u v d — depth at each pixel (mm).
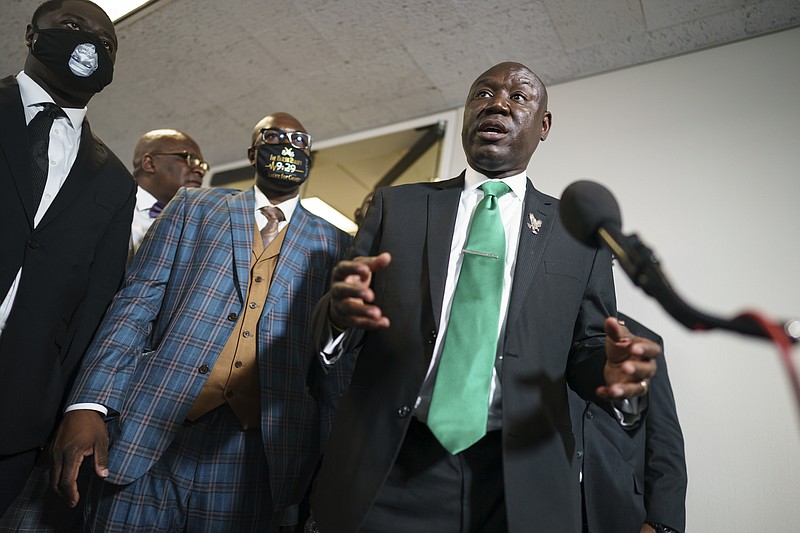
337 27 3086
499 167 1390
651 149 2818
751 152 2598
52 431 1699
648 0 2695
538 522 1014
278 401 1667
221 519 1587
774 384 2203
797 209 2420
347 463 1109
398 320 1190
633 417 1071
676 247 2584
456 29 3000
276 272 1814
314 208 3756
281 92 3578
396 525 1085
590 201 934
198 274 1763
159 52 3354
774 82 2664
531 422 1089
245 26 3146
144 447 1565
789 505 2039
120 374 1610
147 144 3039
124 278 1905
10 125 1741
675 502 1764
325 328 1185
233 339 1720
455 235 1289
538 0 2777
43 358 1664
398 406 1105
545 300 1198
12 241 1658
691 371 2355
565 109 3109
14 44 3369
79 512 1857
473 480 1099
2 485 1596
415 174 3451
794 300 2291
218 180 4211
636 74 3002
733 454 2178
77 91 1893
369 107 3613
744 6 2660
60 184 1825
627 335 986
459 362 1105
